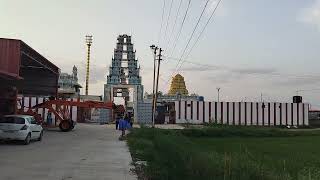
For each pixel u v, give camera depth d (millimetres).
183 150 18516
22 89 51906
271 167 13750
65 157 20719
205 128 54812
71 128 46062
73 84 110812
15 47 35562
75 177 14562
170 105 91188
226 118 91312
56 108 47094
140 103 91062
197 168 13180
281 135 57250
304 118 94125
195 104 90750
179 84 162125
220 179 11422
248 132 55500
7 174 14758
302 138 52250
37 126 29859
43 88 52875
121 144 29984
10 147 25312
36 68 49781
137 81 102062
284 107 93625
